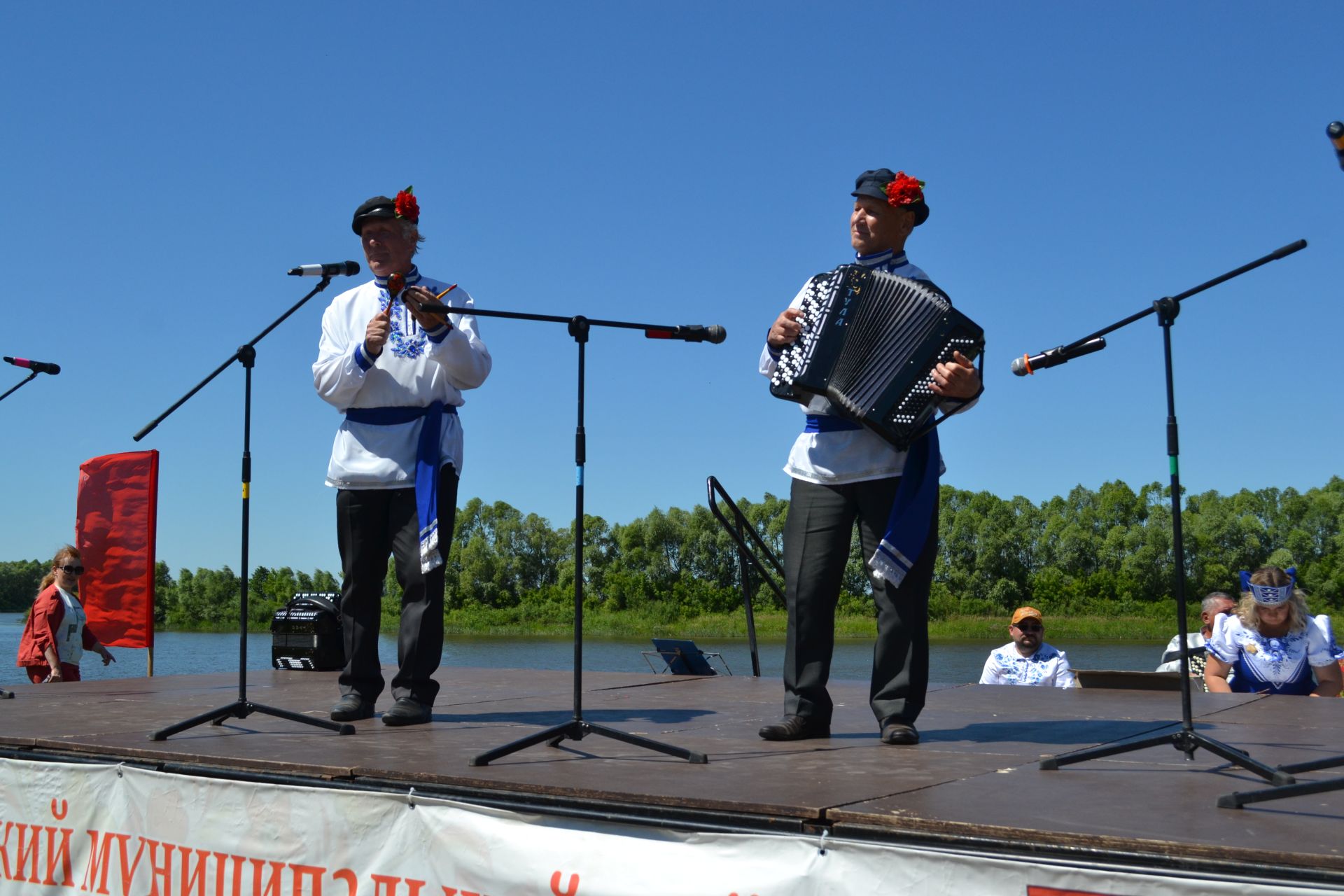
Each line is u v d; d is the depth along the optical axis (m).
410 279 4.61
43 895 3.74
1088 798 2.80
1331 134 2.77
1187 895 2.17
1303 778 3.07
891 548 3.72
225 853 3.37
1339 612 58.34
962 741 3.85
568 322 3.67
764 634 51.28
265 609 48.72
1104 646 48.25
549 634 55.06
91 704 5.34
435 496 4.39
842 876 2.49
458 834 3.00
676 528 59.53
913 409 3.55
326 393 4.47
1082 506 65.69
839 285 3.70
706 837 2.69
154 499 8.15
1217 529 59.50
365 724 4.46
